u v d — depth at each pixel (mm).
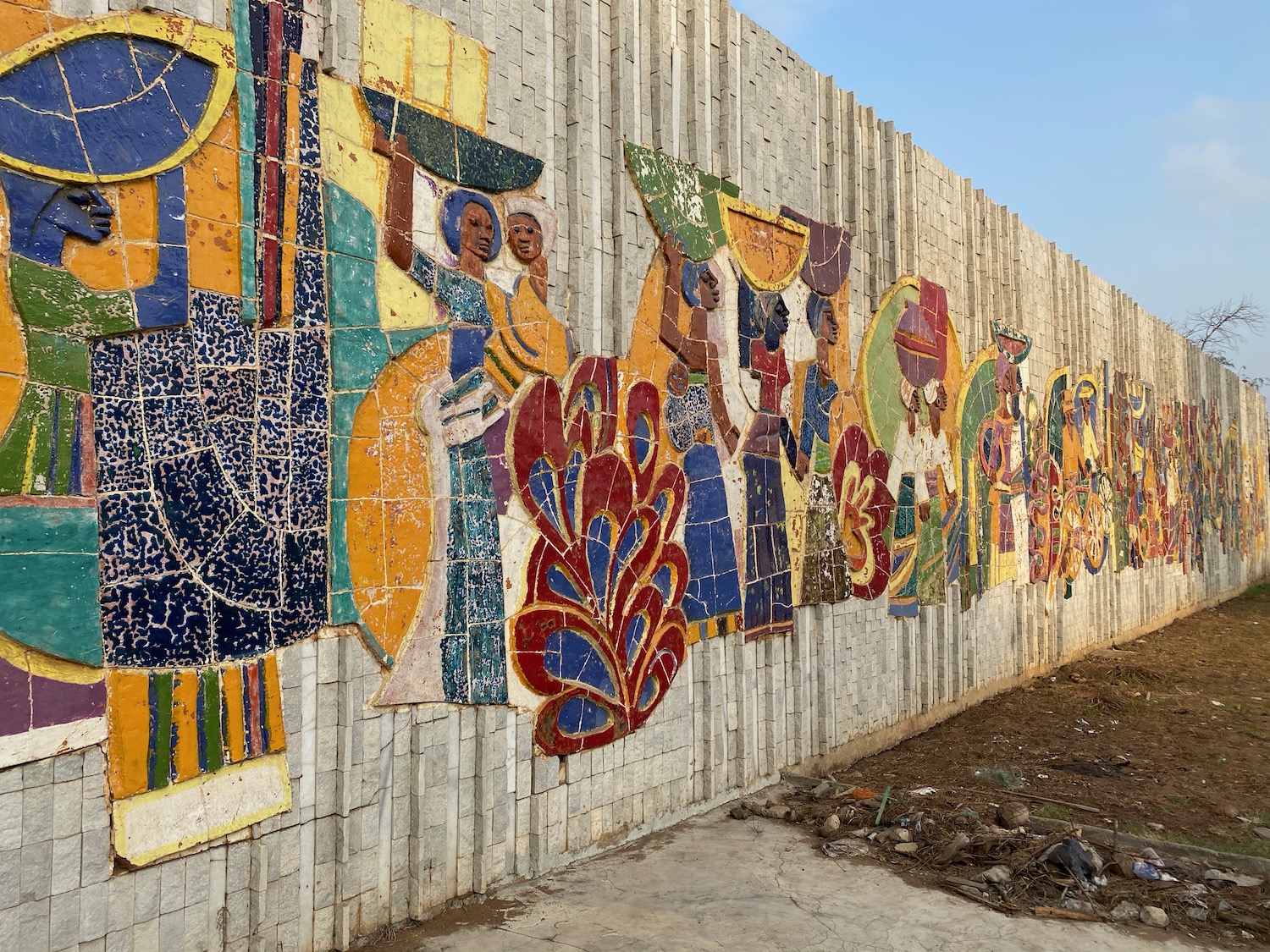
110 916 3422
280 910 3979
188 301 3711
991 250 11492
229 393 3846
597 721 5637
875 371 8773
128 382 3531
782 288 7500
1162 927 4859
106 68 3506
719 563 6668
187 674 3680
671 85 6465
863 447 8547
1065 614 13359
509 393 5152
